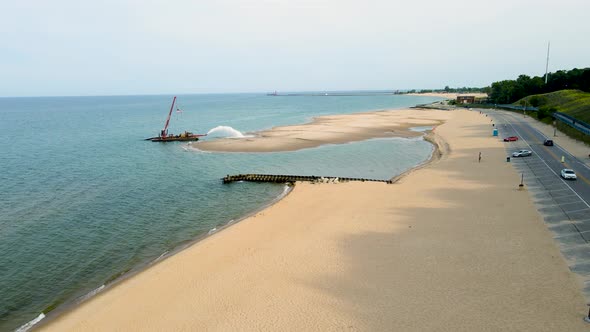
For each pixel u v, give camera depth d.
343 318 22.28
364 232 34.56
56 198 49.72
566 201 39.84
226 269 28.67
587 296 23.34
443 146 79.69
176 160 73.31
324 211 40.72
